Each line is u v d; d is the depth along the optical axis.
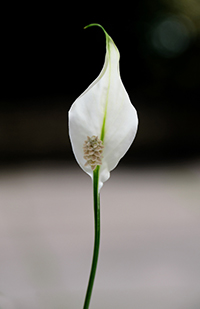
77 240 2.93
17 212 3.62
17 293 2.04
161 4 7.92
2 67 7.61
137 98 8.12
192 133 7.84
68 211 3.73
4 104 7.47
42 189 4.62
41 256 2.51
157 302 2.04
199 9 7.83
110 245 2.88
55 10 7.70
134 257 2.67
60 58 7.88
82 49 7.94
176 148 7.56
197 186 4.68
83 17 7.87
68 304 1.97
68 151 7.12
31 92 7.73
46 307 1.89
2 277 2.26
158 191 4.48
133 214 3.62
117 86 0.58
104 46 7.98
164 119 7.93
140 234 3.10
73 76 7.97
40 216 3.51
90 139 0.57
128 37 8.13
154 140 7.71
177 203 3.96
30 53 7.74
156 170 5.73
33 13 7.61
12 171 5.66
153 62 8.20
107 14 7.97
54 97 7.84
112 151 0.58
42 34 7.77
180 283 2.29
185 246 2.88
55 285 2.18
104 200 4.15
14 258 2.55
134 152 7.16
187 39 8.07
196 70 8.05
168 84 8.19
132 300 2.07
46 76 7.83
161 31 8.09
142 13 8.02
